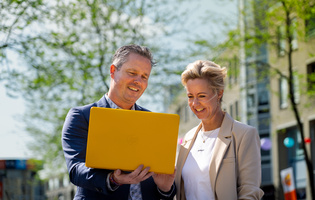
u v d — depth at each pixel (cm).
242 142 338
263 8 1445
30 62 1119
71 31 1212
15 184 4909
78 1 1164
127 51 328
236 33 1438
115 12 1327
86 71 1240
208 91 339
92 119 285
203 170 346
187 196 354
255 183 330
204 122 359
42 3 1041
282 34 1402
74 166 304
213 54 1450
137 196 325
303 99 2173
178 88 1385
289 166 2361
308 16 1284
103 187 291
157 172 289
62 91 1308
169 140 289
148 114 289
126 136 287
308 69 2122
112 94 334
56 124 1602
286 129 2372
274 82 2408
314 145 2166
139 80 326
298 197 2266
